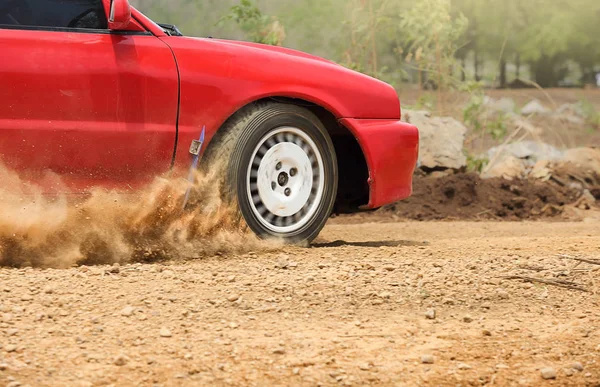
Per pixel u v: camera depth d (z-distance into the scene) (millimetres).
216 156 7867
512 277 6613
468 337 5219
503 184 14719
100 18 7617
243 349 4840
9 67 7129
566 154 16344
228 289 6059
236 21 16016
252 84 7926
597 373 4723
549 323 5582
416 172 14766
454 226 12586
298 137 8250
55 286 6016
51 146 7262
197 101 7703
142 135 7523
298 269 6879
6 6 7402
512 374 4680
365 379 4520
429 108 17297
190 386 4344
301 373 4551
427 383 4523
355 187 8992
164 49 7656
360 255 7859
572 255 7867
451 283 6406
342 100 8414
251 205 7977
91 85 7348
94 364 4539
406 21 17156
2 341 4797
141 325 5199
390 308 5781
